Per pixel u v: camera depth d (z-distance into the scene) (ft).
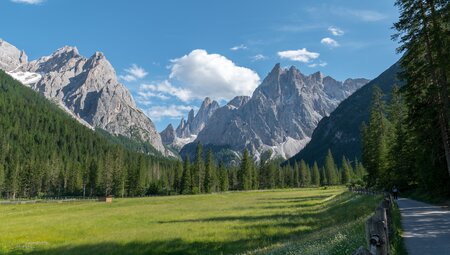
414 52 99.81
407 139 179.42
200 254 83.10
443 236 48.98
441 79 93.81
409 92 109.81
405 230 56.03
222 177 558.15
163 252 86.38
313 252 41.57
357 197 164.25
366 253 15.39
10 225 141.59
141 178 522.47
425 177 132.98
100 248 92.27
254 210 185.47
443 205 103.40
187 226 127.54
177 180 538.88
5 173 520.42
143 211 200.44
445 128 100.99
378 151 235.40
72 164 613.52
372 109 244.42
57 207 247.91
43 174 557.33
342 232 54.80
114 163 548.72
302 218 131.95
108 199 320.29
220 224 128.88
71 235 115.24
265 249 69.67
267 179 634.02
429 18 91.45
